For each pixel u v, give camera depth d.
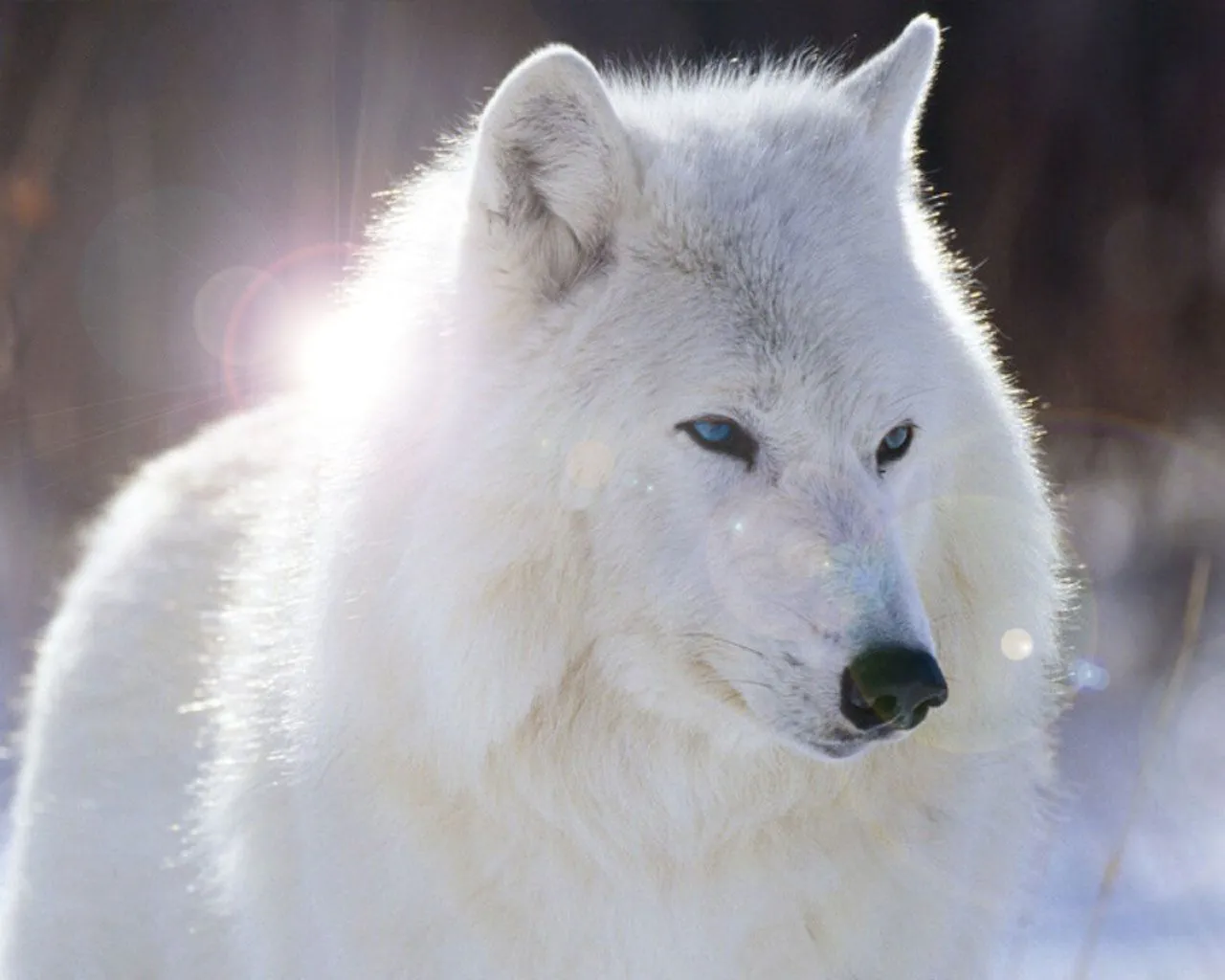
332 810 6.66
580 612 6.68
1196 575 9.66
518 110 6.70
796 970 6.81
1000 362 7.93
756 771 6.76
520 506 6.60
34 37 25.20
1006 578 7.12
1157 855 12.02
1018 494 7.21
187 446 9.63
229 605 8.12
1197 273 26.23
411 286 7.27
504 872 6.60
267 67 24.33
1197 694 17.00
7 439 21.20
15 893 8.63
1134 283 26.16
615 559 6.66
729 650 6.55
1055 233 27.12
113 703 8.34
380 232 7.92
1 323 21.67
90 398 22.34
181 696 8.13
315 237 21.59
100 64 25.05
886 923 6.89
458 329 6.89
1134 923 11.09
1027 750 7.37
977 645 7.10
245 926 7.12
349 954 6.55
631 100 7.72
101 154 24.84
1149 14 27.58
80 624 8.78
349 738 6.69
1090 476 23.84
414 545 6.62
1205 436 24.00
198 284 23.33
